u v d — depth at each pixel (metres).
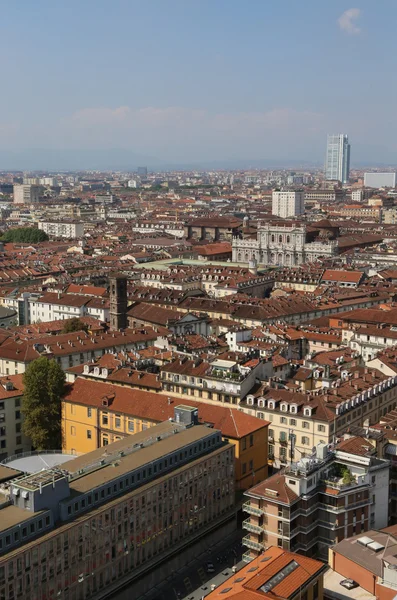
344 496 154.00
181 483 176.88
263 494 154.00
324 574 139.50
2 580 134.75
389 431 195.00
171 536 175.12
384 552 138.50
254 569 130.88
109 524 156.88
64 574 147.00
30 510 144.62
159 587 166.50
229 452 193.12
